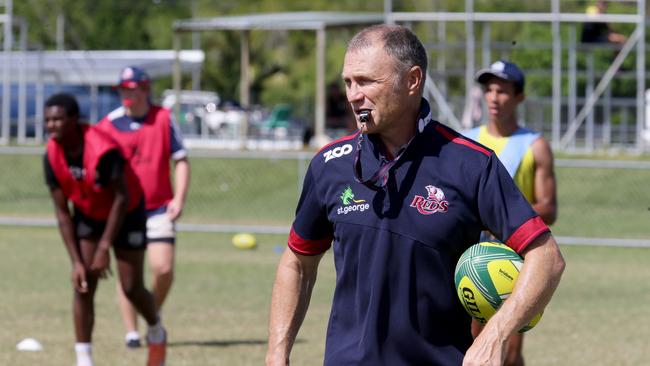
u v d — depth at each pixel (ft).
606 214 159.94
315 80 329.52
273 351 33.32
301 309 34.17
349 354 31.60
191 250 132.05
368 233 31.24
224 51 334.44
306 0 343.46
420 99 31.35
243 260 123.34
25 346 73.61
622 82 243.60
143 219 65.77
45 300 94.73
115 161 62.39
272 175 177.58
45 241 138.72
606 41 225.76
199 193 170.81
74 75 240.53
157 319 67.00
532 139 58.95
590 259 129.49
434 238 30.73
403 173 31.04
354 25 212.02
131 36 342.44
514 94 59.06
